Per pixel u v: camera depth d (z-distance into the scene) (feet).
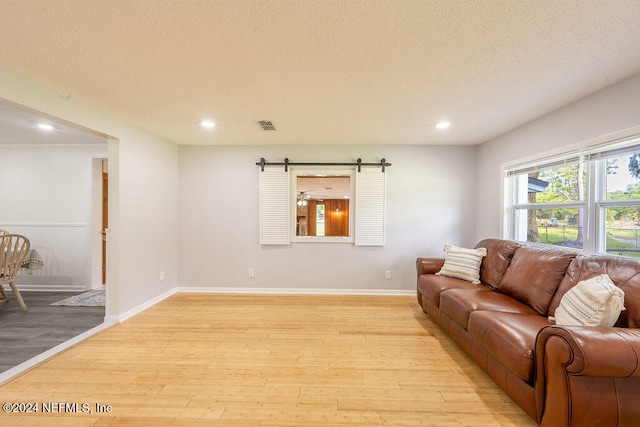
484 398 6.21
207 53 5.87
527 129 10.28
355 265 13.92
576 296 5.86
